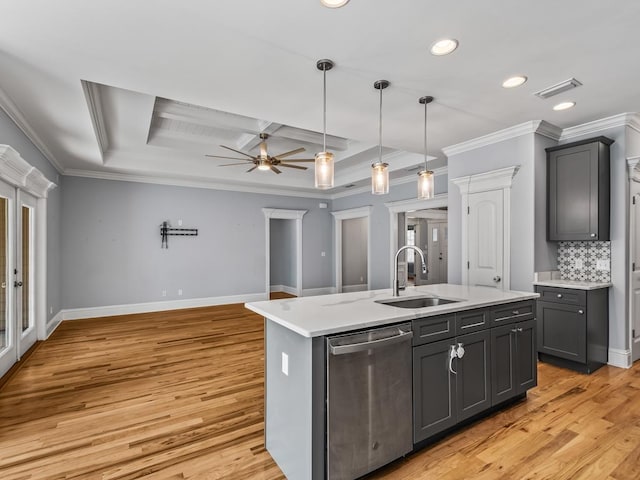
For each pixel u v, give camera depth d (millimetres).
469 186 4230
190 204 6840
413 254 9891
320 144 5551
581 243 3785
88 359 3775
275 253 9406
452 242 4469
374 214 7324
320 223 8617
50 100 2977
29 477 1854
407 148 4543
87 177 5879
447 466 1946
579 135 3768
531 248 3660
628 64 2479
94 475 1876
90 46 2191
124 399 2812
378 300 2449
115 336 4707
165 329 5098
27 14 1873
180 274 6723
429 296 2680
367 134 4004
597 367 3428
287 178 7398
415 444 2047
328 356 1669
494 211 3980
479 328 2350
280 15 1921
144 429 2354
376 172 2564
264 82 2713
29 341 4137
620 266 3488
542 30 2084
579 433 2271
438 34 2121
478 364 2340
